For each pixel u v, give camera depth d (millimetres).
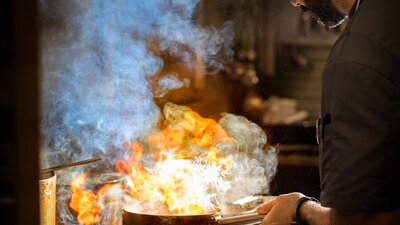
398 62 1143
